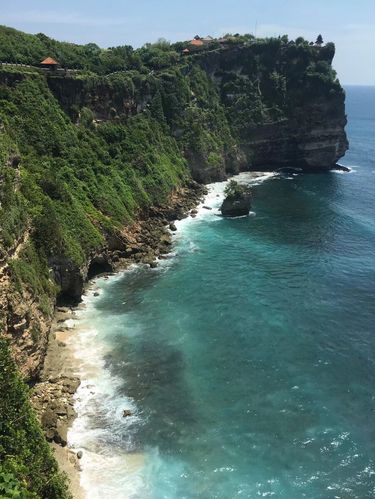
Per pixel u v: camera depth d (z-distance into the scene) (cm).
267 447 3959
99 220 7281
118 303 6166
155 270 7194
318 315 6000
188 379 4741
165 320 5775
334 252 8088
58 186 6769
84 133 8838
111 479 3603
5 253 4409
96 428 4078
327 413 4347
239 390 4616
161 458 3819
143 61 12544
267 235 8806
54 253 5747
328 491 3581
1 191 4938
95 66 10450
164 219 9094
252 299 6353
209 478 3659
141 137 10131
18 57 8781
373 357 5175
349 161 16838
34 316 4616
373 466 3803
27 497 2370
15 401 3259
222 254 7850
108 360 4966
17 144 6988
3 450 2878
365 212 10394
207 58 13825
